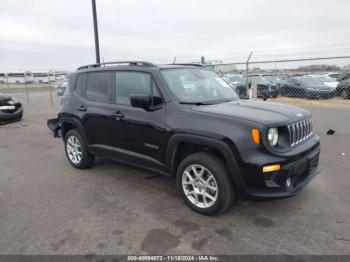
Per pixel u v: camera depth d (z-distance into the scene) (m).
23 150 7.06
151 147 4.05
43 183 4.85
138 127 4.14
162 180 4.84
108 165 5.66
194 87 4.24
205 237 3.18
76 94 5.29
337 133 7.69
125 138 4.39
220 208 3.44
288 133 3.33
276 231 3.25
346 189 4.25
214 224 3.43
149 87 4.11
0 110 10.40
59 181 4.91
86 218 3.65
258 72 16.84
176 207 3.88
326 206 3.78
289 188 3.31
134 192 4.39
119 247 3.05
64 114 5.43
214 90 4.46
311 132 3.98
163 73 4.08
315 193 4.15
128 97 4.38
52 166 5.73
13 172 5.45
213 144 3.34
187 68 4.54
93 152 5.03
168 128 3.74
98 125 4.80
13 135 8.84
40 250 3.03
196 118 3.54
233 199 3.48
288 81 16.08
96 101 4.89
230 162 3.25
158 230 3.34
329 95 14.82
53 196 4.32
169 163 3.86
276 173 3.18
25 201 4.18
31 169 5.60
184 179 3.75
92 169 5.46
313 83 15.34
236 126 3.24
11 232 3.38
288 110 3.71
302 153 3.43
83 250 3.01
